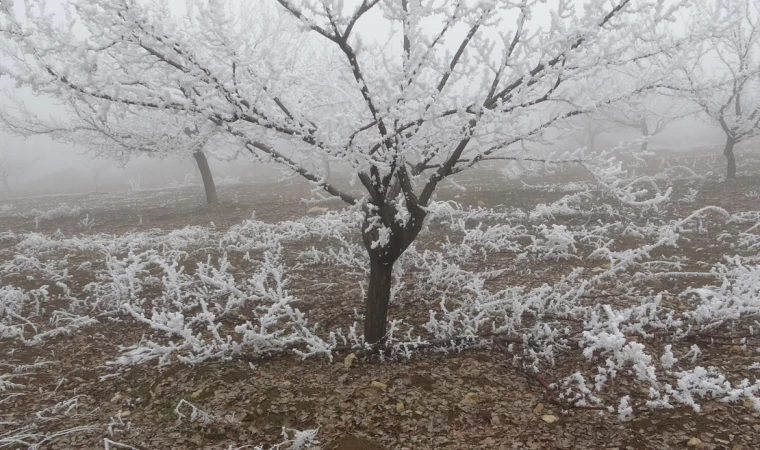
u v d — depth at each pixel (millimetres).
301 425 3383
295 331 4680
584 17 3680
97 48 3688
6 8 3557
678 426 3088
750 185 10789
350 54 3676
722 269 5258
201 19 3945
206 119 4137
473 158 4168
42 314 5852
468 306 4941
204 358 4160
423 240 8727
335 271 7191
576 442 3041
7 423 3512
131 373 4234
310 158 4199
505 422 3297
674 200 10352
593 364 3953
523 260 7191
